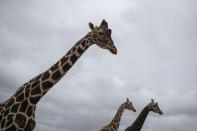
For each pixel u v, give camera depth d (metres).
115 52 7.81
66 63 7.48
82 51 7.70
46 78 7.29
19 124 6.69
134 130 18.72
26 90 7.15
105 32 7.79
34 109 7.12
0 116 6.89
